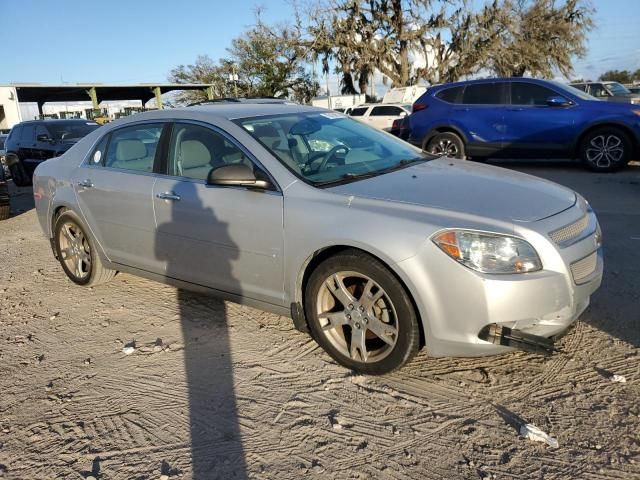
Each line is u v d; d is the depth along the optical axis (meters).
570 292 3.06
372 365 3.33
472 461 2.63
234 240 3.76
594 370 3.32
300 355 3.69
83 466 2.74
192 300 4.74
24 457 2.83
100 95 37.69
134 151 4.57
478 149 11.26
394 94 30.97
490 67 36.09
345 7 34.50
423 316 3.05
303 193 3.49
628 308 4.09
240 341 3.93
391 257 3.05
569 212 3.29
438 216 3.08
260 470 2.64
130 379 3.52
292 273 3.51
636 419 2.85
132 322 4.37
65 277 5.64
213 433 2.94
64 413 3.20
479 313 2.94
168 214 4.14
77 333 4.25
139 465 2.72
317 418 3.01
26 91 33.53
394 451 2.72
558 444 2.70
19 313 4.73
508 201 3.28
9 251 6.93
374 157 4.19
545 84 10.72
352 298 3.34
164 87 36.78
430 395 3.18
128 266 4.68
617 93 21.52
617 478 2.47
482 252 2.94
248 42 45.38
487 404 3.06
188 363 3.67
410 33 34.66
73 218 5.06
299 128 4.21
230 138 3.92
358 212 3.24
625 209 7.23
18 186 13.59
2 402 3.35
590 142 10.31
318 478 2.57
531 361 3.48
